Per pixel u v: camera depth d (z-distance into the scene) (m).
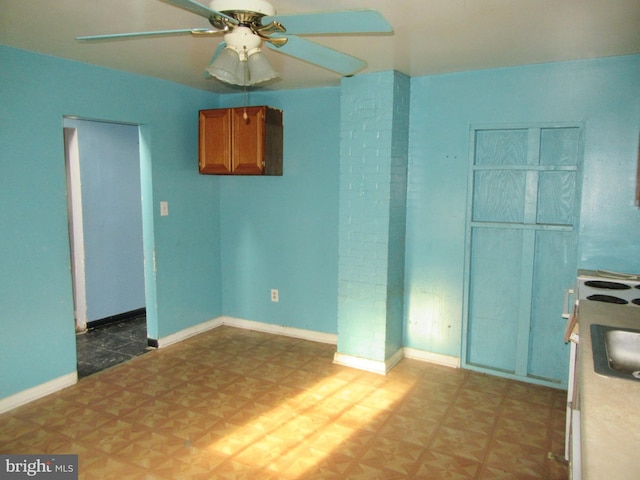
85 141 4.25
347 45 2.62
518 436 2.59
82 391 3.09
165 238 3.88
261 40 1.75
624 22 2.19
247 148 3.76
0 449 2.42
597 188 2.93
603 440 0.99
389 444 2.51
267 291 4.30
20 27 2.36
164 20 2.26
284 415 2.80
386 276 3.35
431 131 3.43
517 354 3.33
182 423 2.70
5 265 2.76
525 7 2.01
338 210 3.85
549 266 3.22
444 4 1.98
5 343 2.78
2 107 2.69
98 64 3.15
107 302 4.55
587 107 2.92
